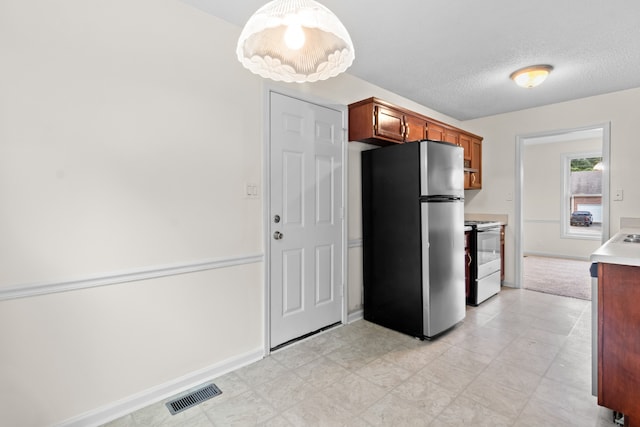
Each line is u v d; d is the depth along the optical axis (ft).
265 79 7.54
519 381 6.49
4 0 4.56
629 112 10.97
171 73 6.10
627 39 7.58
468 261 11.40
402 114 10.20
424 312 8.46
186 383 6.37
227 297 6.99
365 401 5.89
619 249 5.81
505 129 13.92
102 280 5.39
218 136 6.77
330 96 9.09
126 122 5.60
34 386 4.85
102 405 5.43
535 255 22.18
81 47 5.15
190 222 6.40
